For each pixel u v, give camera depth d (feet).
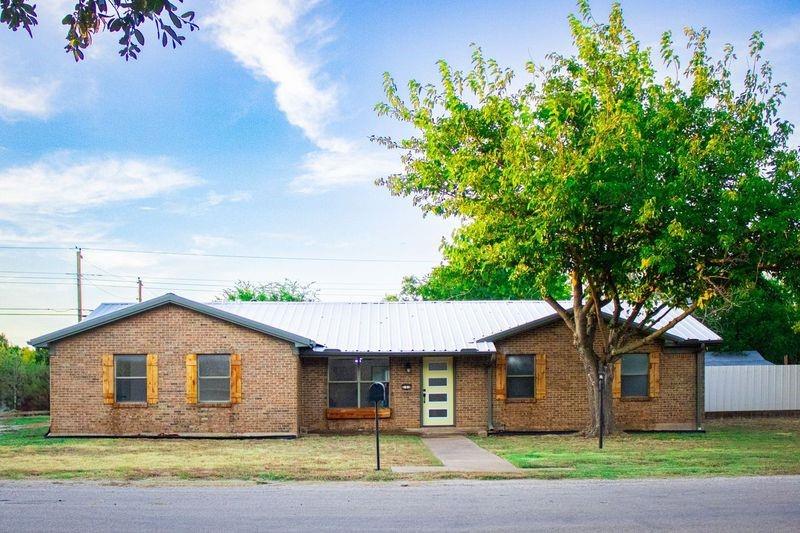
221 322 74.43
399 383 79.92
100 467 49.90
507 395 80.02
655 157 59.72
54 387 74.13
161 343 74.28
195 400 73.77
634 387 80.43
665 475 45.88
